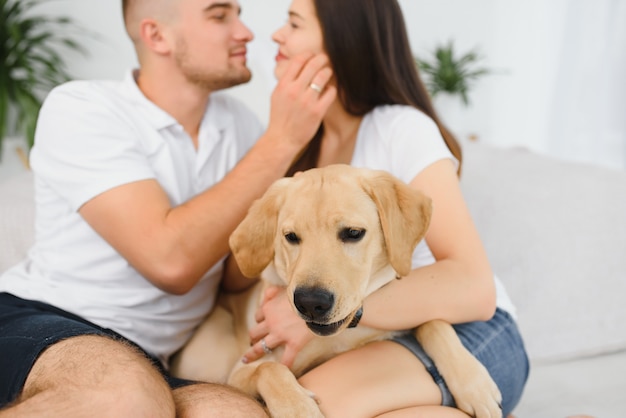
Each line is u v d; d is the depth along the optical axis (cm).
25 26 368
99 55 403
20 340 123
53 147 149
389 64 160
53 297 147
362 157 159
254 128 196
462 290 133
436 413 117
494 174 237
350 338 135
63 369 110
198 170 167
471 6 534
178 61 163
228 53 167
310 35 157
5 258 204
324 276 109
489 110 564
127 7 165
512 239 208
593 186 220
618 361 180
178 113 169
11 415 96
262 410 112
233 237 129
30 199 224
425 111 165
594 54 515
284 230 121
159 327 154
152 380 108
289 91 146
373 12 155
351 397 118
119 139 149
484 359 137
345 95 163
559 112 534
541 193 221
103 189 141
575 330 184
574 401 159
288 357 129
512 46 548
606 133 527
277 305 132
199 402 111
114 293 149
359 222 117
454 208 140
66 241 152
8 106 385
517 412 158
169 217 141
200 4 159
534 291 194
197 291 163
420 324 135
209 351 159
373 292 130
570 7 515
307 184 125
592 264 197
